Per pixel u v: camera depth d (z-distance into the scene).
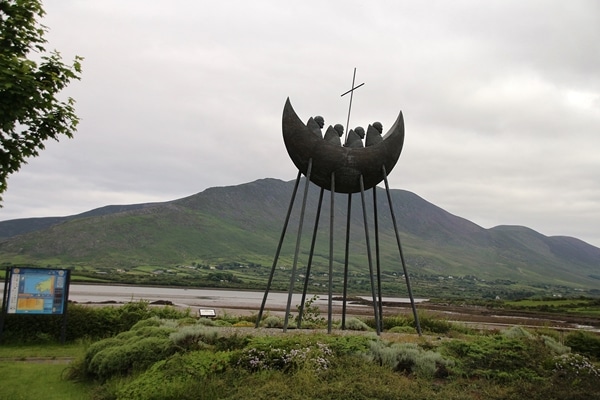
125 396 10.91
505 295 164.62
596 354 18.64
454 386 11.74
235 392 10.66
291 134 19.72
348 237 22.30
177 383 11.02
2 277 76.69
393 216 20.59
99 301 45.69
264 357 12.45
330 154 19.75
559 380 12.60
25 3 13.20
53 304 19.91
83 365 14.00
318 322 24.02
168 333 15.45
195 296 72.69
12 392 12.28
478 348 14.11
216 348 13.82
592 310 66.12
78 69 13.62
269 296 89.81
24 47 13.46
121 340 14.79
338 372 11.70
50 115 12.84
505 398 11.05
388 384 11.18
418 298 122.94
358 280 192.62
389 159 20.53
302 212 19.41
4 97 11.97
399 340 16.47
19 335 19.80
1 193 13.70
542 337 18.86
